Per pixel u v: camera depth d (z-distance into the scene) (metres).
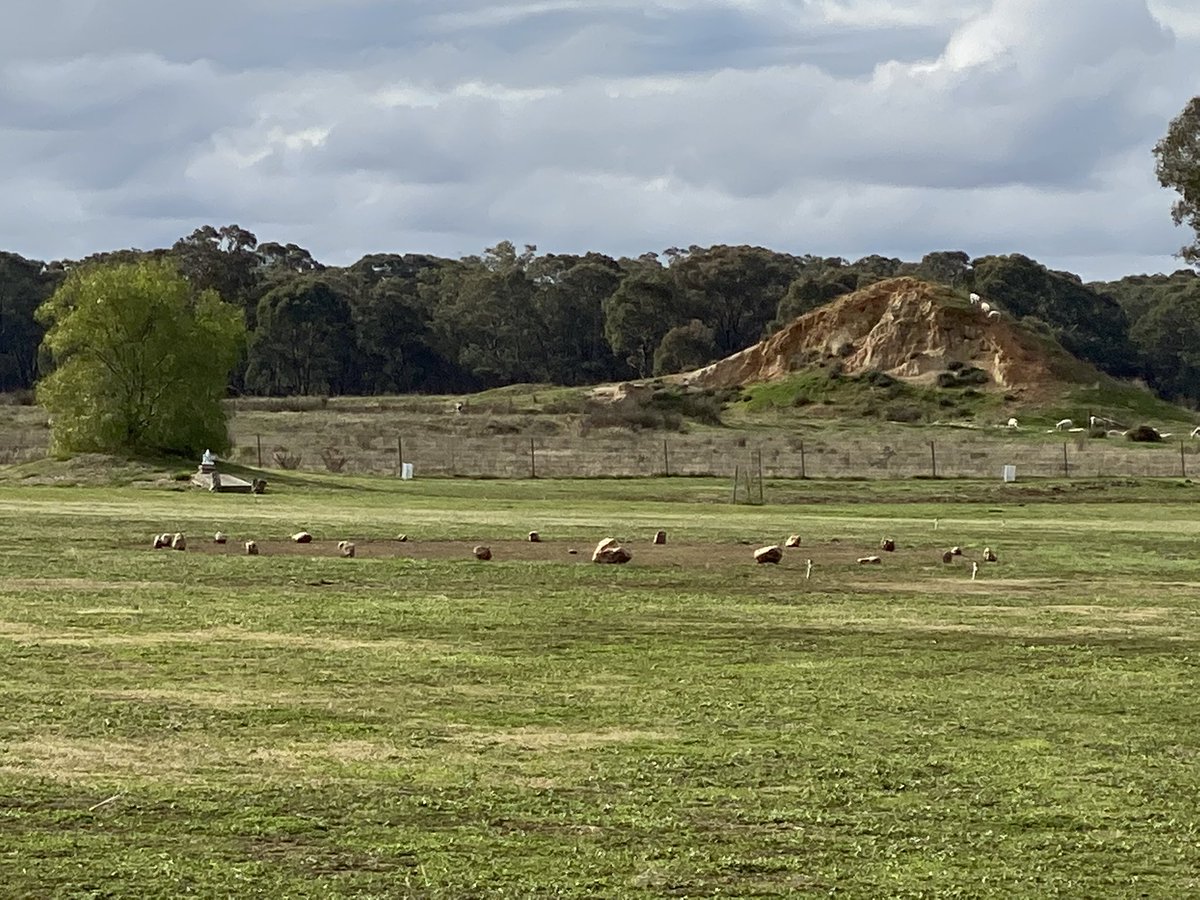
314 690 17.30
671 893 10.28
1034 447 92.00
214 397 68.81
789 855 11.18
